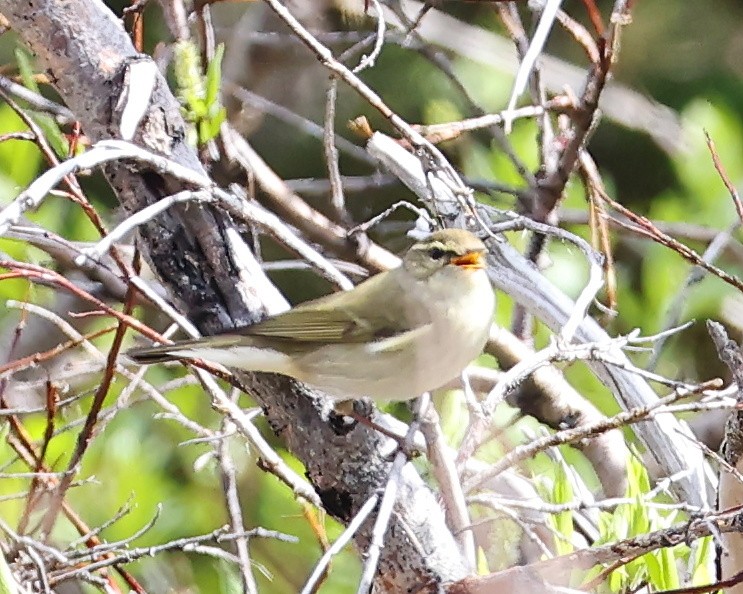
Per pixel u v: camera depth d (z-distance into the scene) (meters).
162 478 11.20
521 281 9.81
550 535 9.18
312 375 7.67
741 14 16.44
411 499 7.47
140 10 8.94
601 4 15.70
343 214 10.51
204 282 7.75
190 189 7.45
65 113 9.66
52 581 7.63
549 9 7.18
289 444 7.81
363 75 14.52
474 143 12.68
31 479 8.70
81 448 8.05
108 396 11.09
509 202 11.80
